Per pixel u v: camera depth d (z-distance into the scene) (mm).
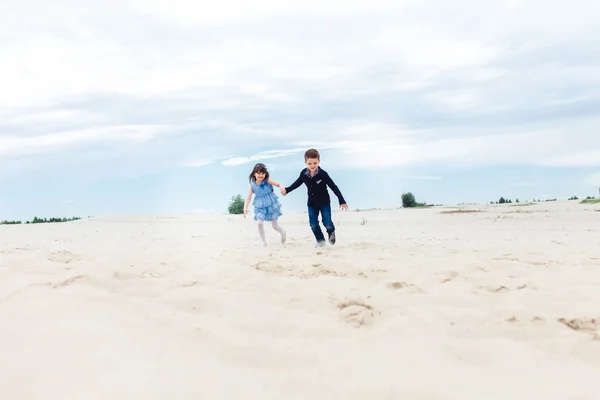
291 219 16500
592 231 9102
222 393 1917
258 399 1898
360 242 7637
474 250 6156
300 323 3141
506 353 2607
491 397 2035
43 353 2195
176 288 4059
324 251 6324
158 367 2105
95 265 4844
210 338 2762
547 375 2314
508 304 3557
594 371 2377
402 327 3049
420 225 12031
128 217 18188
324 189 7250
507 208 20562
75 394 1826
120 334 2520
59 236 9938
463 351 2629
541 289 3967
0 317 2758
